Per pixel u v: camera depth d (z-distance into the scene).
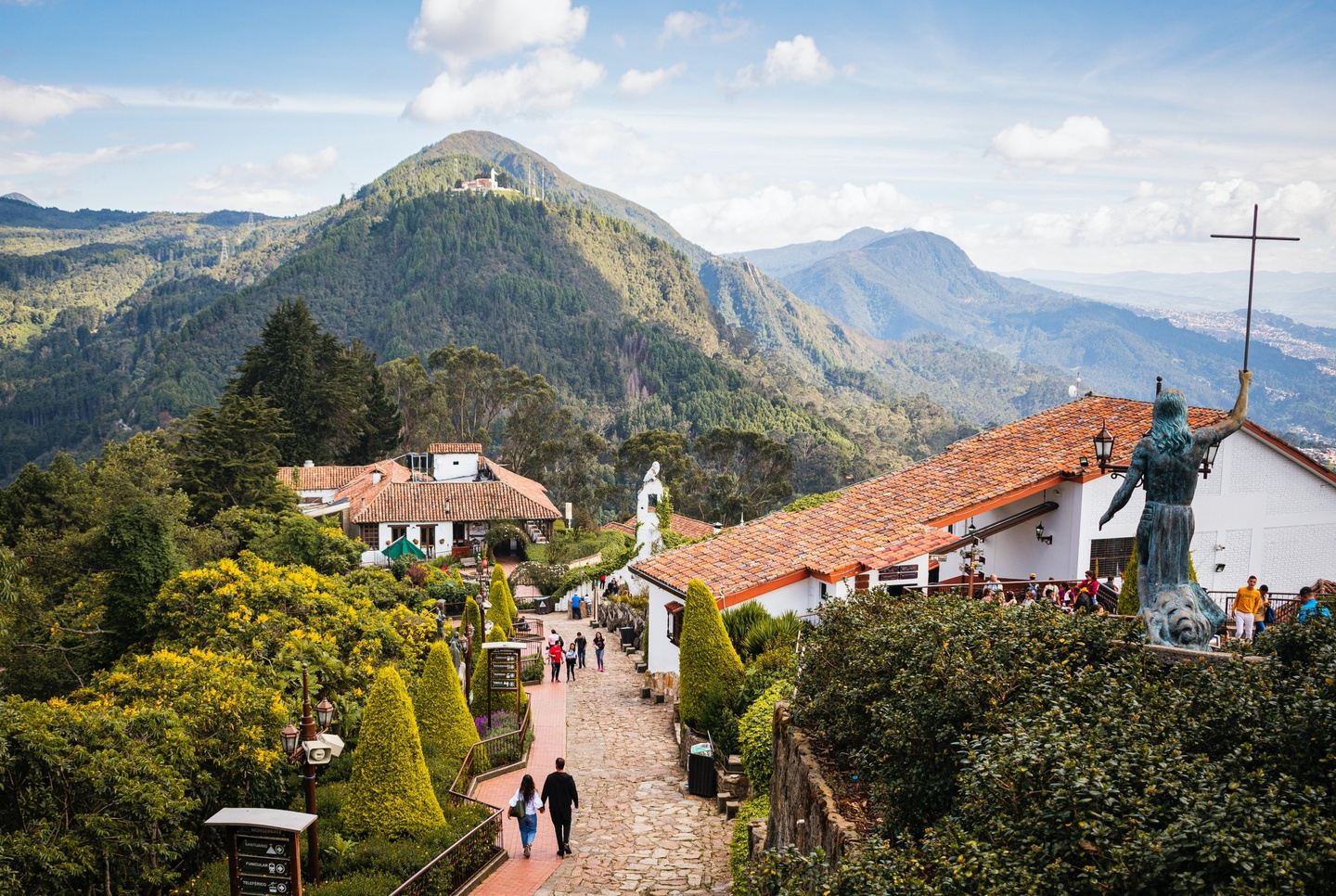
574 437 108.81
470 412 114.75
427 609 31.91
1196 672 9.55
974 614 11.69
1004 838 7.47
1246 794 6.73
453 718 20.83
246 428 54.44
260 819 11.38
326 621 22.41
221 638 20.50
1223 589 23.02
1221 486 22.83
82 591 30.83
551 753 23.12
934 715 10.18
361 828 15.89
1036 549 23.88
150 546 24.48
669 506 55.59
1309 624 10.54
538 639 35.75
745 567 23.92
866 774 11.85
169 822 13.92
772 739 16.59
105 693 16.81
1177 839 6.33
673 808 18.92
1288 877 5.94
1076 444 24.25
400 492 63.56
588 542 71.31
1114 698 9.18
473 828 15.95
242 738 15.98
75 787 12.93
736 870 14.55
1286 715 8.01
